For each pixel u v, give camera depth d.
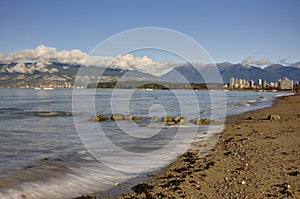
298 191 7.37
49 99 65.62
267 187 7.72
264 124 20.86
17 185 8.07
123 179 8.89
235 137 16.05
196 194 7.47
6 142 15.09
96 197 7.41
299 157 10.77
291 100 57.19
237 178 8.62
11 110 37.47
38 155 11.89
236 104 47.47
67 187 8.08
